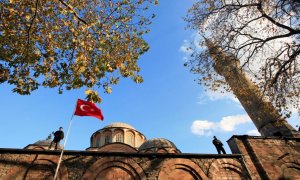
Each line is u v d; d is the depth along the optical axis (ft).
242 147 47.96
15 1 33.24
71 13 36.17
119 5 39.17
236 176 44.01
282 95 47.96
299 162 47.98
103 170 40.37
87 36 36.63
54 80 36.76
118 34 40.22
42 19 36.35
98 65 36.01
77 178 38.40
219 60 55.72
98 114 39.34
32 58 34.78
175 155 44.04
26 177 37.19
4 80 35.06
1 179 36.01
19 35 35.58
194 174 42.78
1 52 34.12
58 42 37.06
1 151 38.68
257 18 49.67
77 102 39.68
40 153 39.86
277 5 46.21
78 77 36.22
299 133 62.69
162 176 41.24
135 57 40.57
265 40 49.62
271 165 45.85
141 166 41.78
